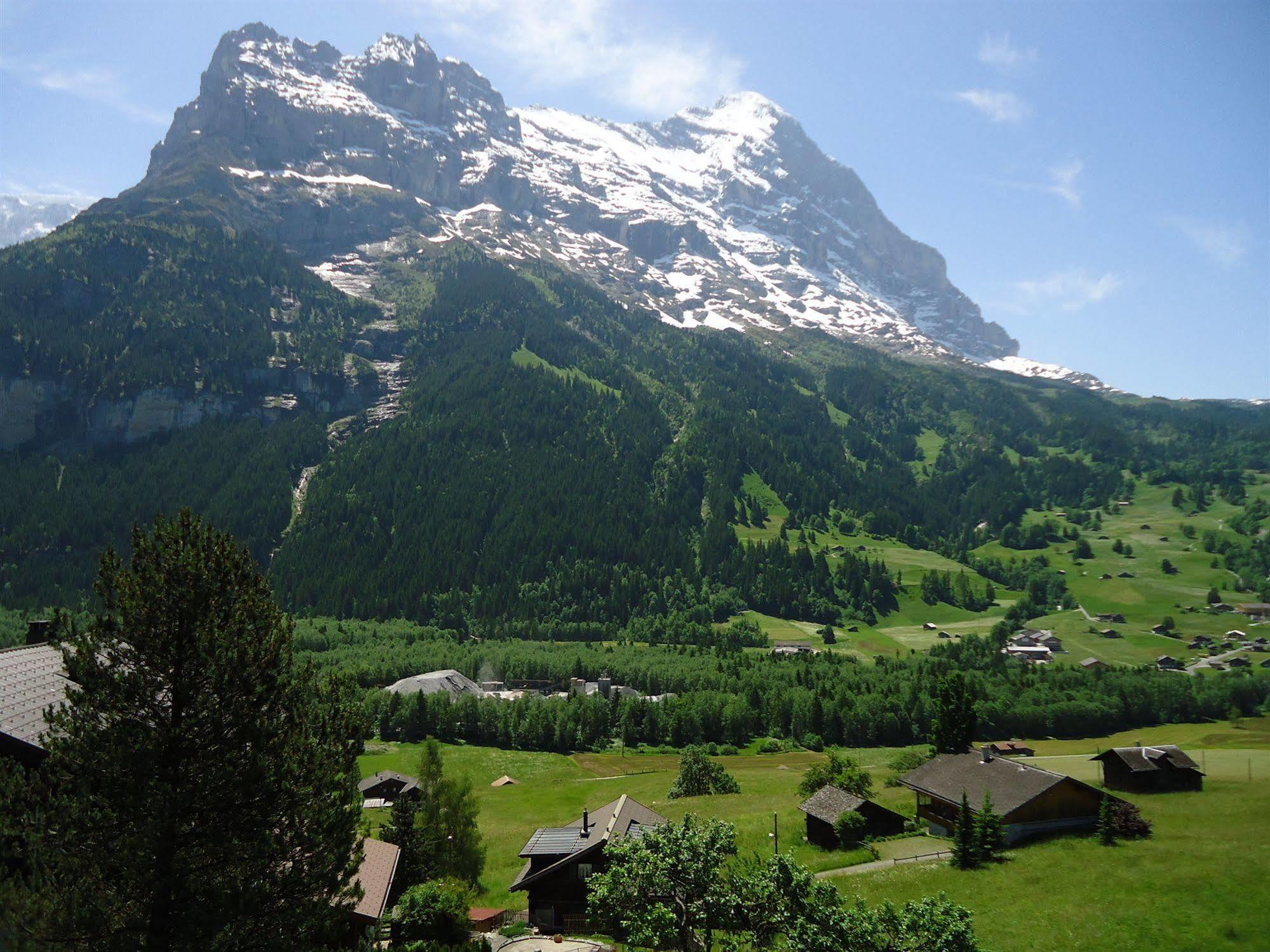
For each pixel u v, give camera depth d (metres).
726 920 34.78
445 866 63.91
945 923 33.44
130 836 25.52
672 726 158.75
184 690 27.39
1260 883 54.44
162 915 25.86
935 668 192.38
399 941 48.03
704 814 92.00
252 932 26.80
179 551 28.33
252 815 27.28
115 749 26.00
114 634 27.41
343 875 29.47
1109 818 66.62
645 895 35.25
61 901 24.22
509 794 117.69
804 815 86.75
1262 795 81.31
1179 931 49.62
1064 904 54.84
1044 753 137.62
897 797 92.56
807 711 158.75
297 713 29.97
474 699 159.62
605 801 111.12
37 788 26.03
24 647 41.06
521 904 65.62
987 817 65.88
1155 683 180.25
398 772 126.19
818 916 33.59
